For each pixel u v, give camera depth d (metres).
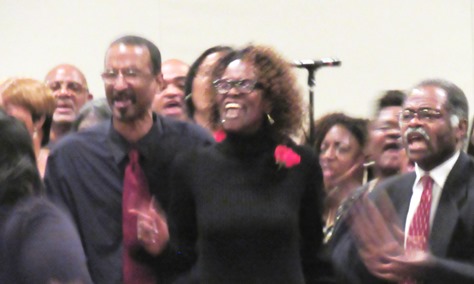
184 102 8.17
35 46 12.41
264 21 11.91
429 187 6.31
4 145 4.88
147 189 6.84
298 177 6.26
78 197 6.86
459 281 5.92
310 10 11.80
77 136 6.99
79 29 12.31
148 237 6.18
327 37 11.74
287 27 11.84
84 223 6.82
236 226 6.09
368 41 11.64
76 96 9.63
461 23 11.46
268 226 6.09
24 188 4.85
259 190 6.17
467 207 6.18
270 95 6.30
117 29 12.23
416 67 11.54
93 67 12.27
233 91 6.24
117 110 6.91
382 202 6.23
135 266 6.60
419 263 5.88
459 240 6.16
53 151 6.98
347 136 7.82
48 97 7.84
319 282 6.45
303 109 6.43
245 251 6.09
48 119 7.88
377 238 6.00
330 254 6.47
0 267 4.71
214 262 6.11
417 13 11.55
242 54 6.36
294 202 6.21
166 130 6.99
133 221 6.70
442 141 6.29
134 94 6.91
